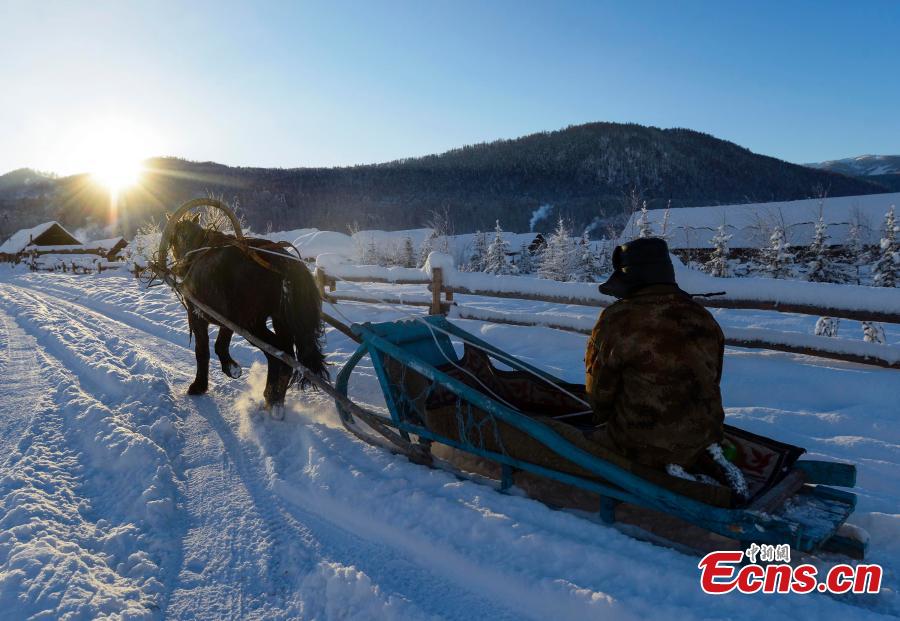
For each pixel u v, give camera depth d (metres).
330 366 7.25
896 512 3.45
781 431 4.73
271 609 2.88
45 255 51.66
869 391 5.30
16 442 4.91
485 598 2.90
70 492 4.00
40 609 2.71
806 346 5.97
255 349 8.33
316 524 3.63
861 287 5.56
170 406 5.73
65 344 9.27
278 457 4.53
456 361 4.53
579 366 6.75
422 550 3.23
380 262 28.94
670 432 2.84
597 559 2.92
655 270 3.00
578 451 3.14
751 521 2.64
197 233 6.23
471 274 8.91
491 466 4.30
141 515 3.69
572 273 24.08
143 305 14.30
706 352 2.86
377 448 4.47
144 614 2.74
